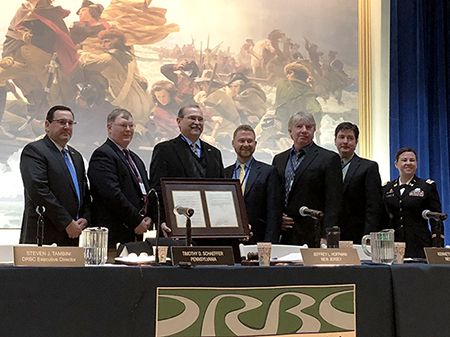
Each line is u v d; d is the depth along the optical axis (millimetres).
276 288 1850
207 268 1789
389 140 5707
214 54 5480
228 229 2293
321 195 3637
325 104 5746
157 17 5352
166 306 1728
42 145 3469
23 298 1589
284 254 2668
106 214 3506
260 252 2139
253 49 5605
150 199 3414
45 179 3354
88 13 5152
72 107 5008
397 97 5727
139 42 5266
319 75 5770
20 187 4812
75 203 3469
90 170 3549
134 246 2805
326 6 5875
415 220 4008
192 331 1744
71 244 3406
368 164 3961
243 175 3715
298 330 1856
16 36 4941
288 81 5664
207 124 5371
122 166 3570
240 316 1797
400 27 5820
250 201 3512
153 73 5277
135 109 5180
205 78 5414
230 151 5402
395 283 2008
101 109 5082
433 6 5879
